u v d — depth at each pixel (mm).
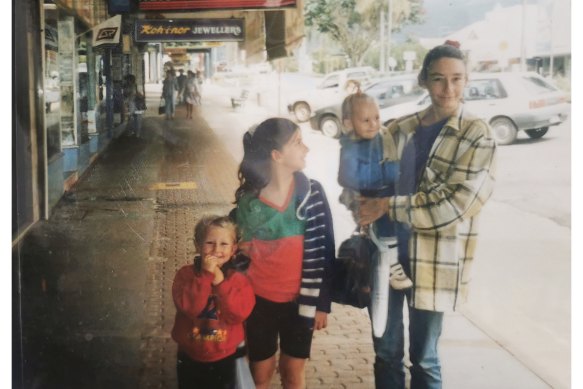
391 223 3262
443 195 3240
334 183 3252
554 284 3264
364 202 3250
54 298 3424
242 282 3193
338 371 3223
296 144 3264
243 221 3244
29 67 4066
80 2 3840
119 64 3555
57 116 3906
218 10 3404
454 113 3229
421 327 3273
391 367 3270
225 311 3178
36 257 3502
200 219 3270
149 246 3385
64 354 3371
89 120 3770
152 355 3346
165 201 3344
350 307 3256
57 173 3684
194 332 3176
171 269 3381
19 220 3598
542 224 3262
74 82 3977
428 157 3242
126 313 3389
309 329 3244
